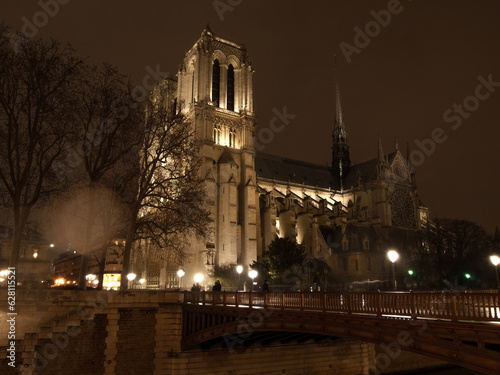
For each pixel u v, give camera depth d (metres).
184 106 108.38
